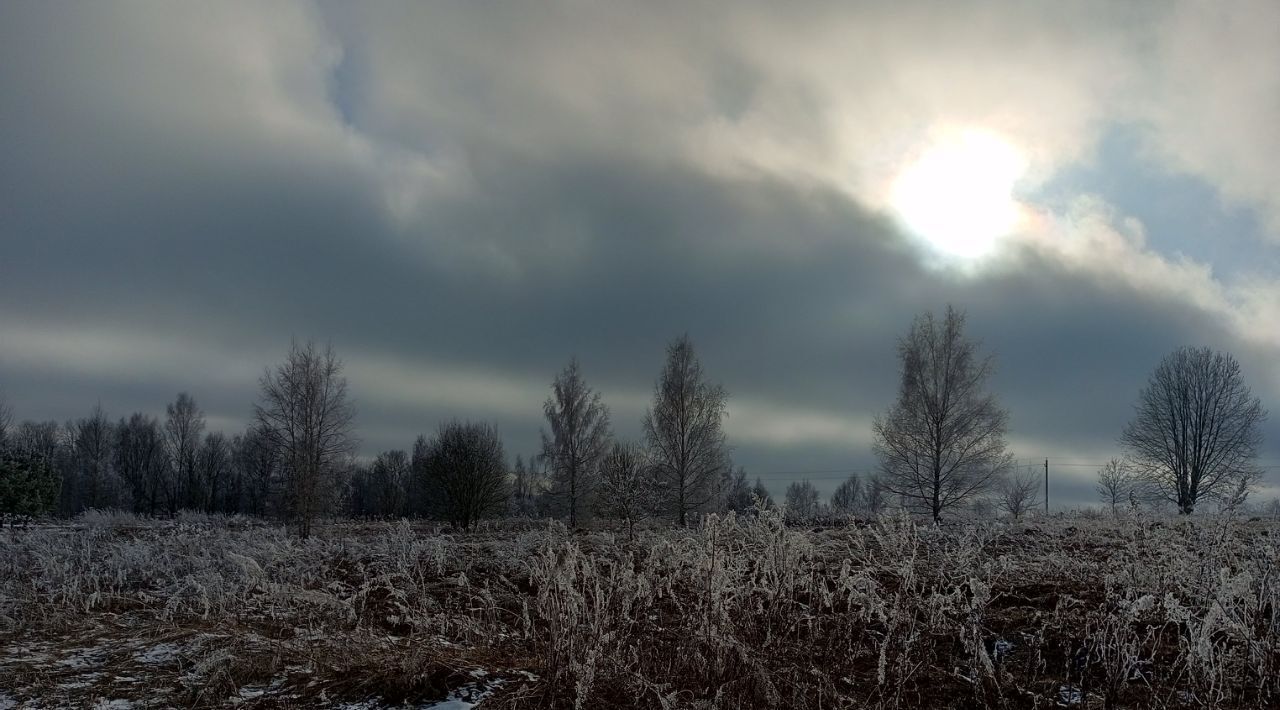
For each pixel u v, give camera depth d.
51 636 7.97
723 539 5.92
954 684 5.34
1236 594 4.86
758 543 6.56
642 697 5.15
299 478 25.33
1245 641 4.97
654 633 6.02
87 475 54.50
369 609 9.25
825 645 5.71
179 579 11.70
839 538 9.87
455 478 25.81
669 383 28.33
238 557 8.86
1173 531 8.17
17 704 5.67
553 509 34.50
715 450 28.05
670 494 26.81
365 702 5.41
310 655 6.53
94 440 56.75
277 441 26.28
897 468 24.89
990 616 6.60
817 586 6.12
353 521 34.69
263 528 25.89
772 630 5.72
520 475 50.91
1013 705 4.87
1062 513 18.34
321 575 11.83
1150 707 4.61
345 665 6.20
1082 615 6.23
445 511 26.02
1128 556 7.16
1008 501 29.16
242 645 6.81
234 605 9.27
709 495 27.50
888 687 5.19
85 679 6.25
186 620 8.76
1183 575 5.88
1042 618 6.40
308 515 25.00
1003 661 5.59
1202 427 28.41
